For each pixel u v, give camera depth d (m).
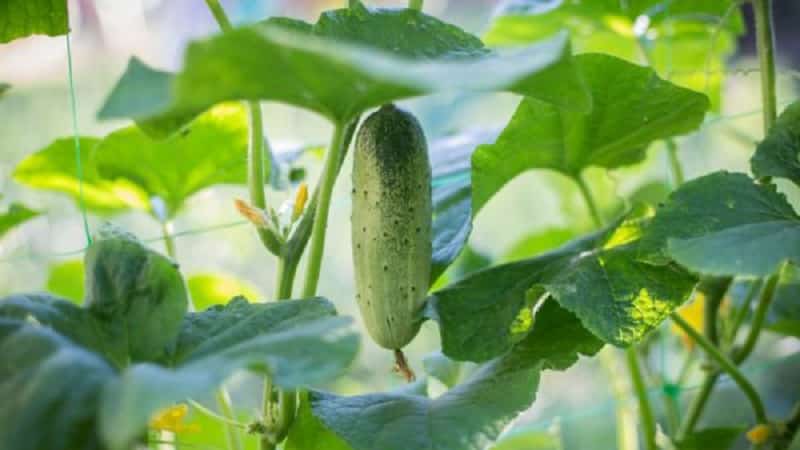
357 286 0.75
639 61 1.19
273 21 0.72
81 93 1.59
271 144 1.02
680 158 1.22
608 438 1.17
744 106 1.35
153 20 1.74
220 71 0.59
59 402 0.60
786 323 1.00
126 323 0.68
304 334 0.65
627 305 0.77
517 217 1.53
